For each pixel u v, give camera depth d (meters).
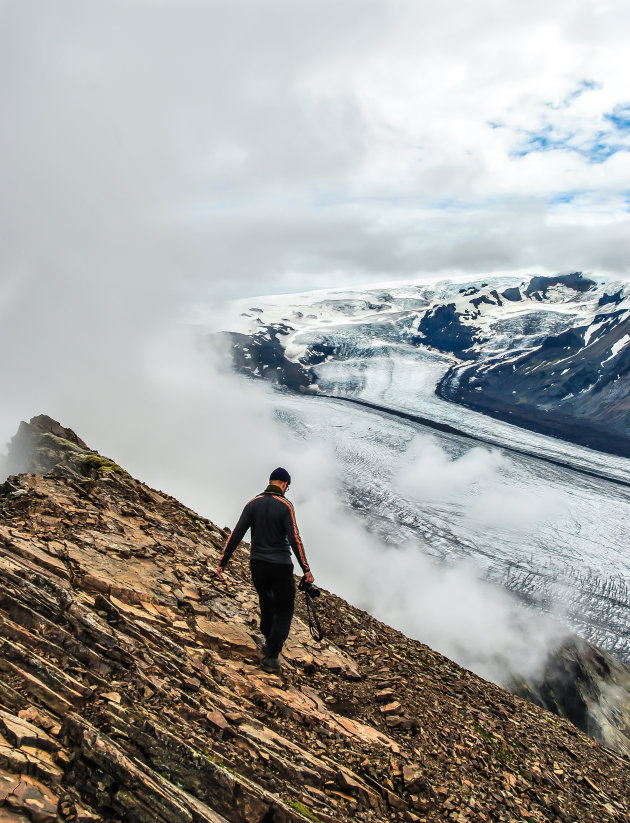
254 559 6.81
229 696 5.95
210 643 6.80
